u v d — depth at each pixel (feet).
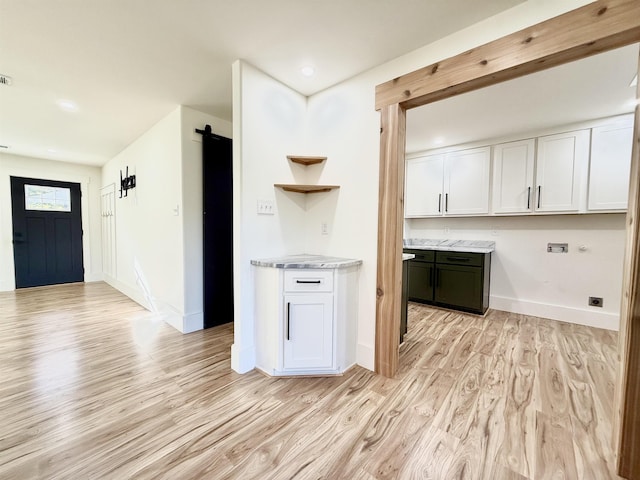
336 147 7.68
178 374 6.82
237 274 6.96
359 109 7.18
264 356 6.97
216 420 5.17
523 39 4.80
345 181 7.52
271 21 5.40
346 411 5.45
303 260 7.14
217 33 5.74
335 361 6.77
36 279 16.33
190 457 4.33
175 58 6.61
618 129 9.14
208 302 9.93
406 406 5.60
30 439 4.66
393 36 5.80
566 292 10.65
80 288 16.10
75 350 8.09
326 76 7.29
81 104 9.07
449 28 5.54
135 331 9.62
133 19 5.32
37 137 12.26
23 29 5.56
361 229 7.22
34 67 6.97
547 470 4.13
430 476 4.02
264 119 7.23
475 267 11.25
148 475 4.01
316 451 4.47
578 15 4.31
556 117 9.36
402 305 8.55
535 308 11.24
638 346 3.85
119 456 4.33
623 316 4.18
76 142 12.96
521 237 11.60
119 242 15.19
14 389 6.11
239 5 4.98
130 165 13.30
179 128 9.24
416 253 12.78
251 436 4.78
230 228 10.53
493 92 7.64
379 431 4.91
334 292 6.66
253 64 6.82
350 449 4.51
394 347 6.72
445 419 5.22
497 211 11.49
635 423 3.90
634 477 3.92
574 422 5.13
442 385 6.35
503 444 4.62
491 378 6.62
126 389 6.15
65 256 17.21
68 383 6.37
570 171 9.94
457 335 9.23
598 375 6.73
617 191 9.19
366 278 7.15
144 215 12.00
